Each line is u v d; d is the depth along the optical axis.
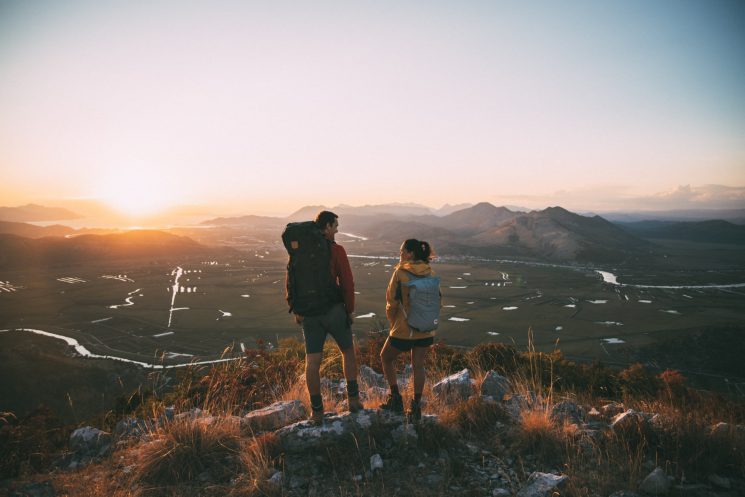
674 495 3.81
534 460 4.44
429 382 7.19
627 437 4.68
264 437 4.51
